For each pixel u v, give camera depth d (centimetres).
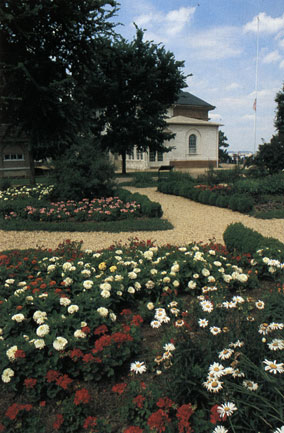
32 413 250
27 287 399
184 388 235
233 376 229
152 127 2205
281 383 215
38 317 331
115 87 2059
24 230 878
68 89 1403
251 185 1365
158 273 441
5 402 265
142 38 2147
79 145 1236
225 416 204
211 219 1041
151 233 859
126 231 876
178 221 1012
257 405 214
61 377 257
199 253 470
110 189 1211
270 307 352
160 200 1431
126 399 256
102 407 259
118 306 412
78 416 243
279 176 1525
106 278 411
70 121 1416
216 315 309
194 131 3391
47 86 1359
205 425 220
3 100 1263
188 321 336
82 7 1340
